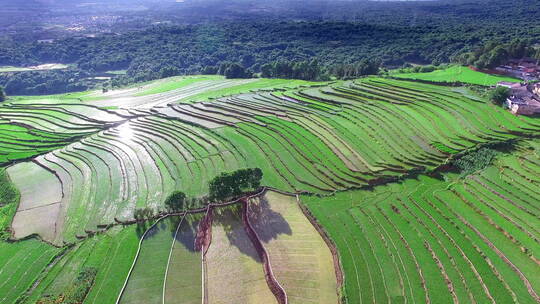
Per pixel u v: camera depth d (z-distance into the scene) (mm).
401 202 64625
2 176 85562
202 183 76000
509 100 94062
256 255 56188
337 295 47562
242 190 69750
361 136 89625
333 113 105375
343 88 125625
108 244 60250
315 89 130625
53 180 83688
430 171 72938
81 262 56688
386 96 112250
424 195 66000
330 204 65812
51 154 96250
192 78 183250
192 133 102188
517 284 45281
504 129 83500
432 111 98000
